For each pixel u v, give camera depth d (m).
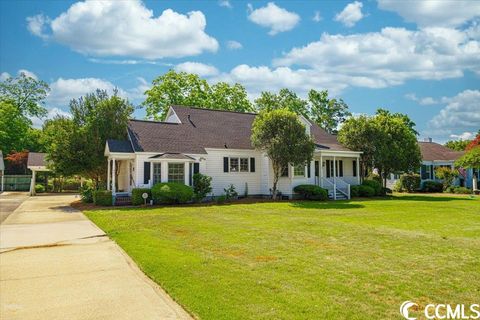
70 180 39.75
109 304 5.17
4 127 47.72
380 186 28.06
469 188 34.91
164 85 39.72
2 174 40.50
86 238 10.43
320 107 48.88
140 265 7.11
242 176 25.30
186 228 11.62
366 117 27.97
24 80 52.16
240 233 10.46
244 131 27.58
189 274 6.38
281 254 7.77
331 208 18.20
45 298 5.44
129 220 13.83
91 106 24.45
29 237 10.62
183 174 22.36
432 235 9.94
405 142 28.06
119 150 21.39
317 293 5.31
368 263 6.93
